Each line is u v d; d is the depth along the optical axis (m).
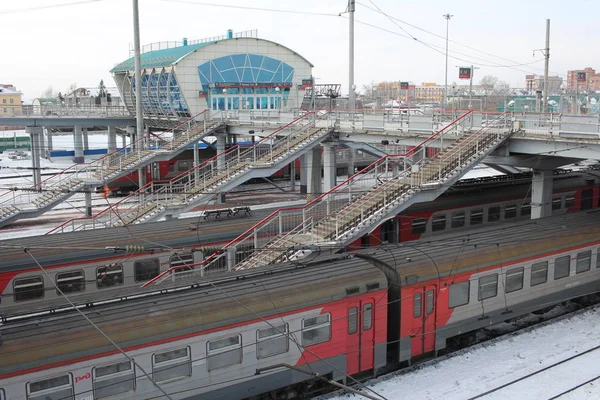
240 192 51.50
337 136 35.28
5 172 63.81
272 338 14.42
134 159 39.44
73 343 12.03
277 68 50.09
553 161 26.84
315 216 23.44
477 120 28.16
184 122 44.59
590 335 20.16
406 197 21.64
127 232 20.94
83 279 18.94
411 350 17.11
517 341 19.66
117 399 12.50
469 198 28.36
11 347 11.60
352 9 34.75
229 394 14.02
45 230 37.75
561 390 16.33
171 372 13.13
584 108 45.50
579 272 21.36
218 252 21.22
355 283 15.76
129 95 55.78
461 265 17.80
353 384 16.34
